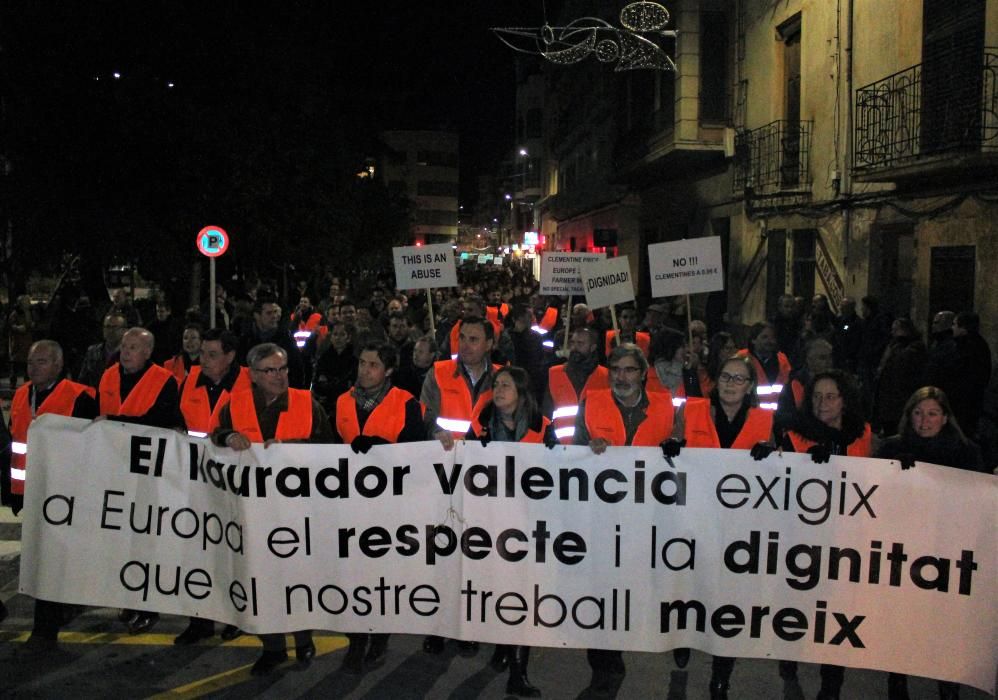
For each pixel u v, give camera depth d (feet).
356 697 17.02
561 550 17.44
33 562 18.76
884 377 35.19
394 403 18.84
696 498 17.15
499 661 18.45
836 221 50.78
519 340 32.60
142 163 65.72
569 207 143.54
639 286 94.38
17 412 20.15
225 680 17.70
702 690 17.81
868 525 16.75
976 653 16.39
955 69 39.01
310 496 17.83
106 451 18.61
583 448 17.30
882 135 44.45
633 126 84.23
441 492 17.70
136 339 20.88
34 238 62.34
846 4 49.24
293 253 83.20
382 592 17.85
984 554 16.31
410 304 61.98
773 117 59.31
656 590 17.31
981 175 38.19
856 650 16.87
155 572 18.53
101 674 17.87
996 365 36.96
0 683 17.40
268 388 18.44
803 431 17.83
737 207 65.51
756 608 17.07
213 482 18.20
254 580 17.80
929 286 41.96
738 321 65.21
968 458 17.25
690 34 65.98
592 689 17.62
